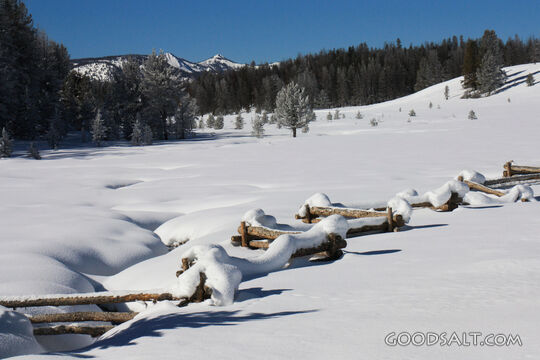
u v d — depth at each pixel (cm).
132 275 827
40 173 2419
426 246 677
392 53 18938
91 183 1988
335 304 409
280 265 644
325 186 1622
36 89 6150
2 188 1858
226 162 2752
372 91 16300
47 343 516
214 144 4703
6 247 898
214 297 477
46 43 7619
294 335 318
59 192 1739
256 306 439
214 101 16375
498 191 1221
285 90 5816
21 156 3719
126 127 6066
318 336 311
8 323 466
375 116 8312
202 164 2695
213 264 499
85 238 1005
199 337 338
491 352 257
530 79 9825
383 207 1042
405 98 12294
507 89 10250
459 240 698
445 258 576
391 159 2481
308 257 701
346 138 4350
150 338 352
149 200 1559
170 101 6022
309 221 970
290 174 2059
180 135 6181
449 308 358
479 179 1308
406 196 1059
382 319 342
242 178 2006
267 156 3027
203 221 1139
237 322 378
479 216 944
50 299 507
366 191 1423
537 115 5991
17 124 5422
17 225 1127
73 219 1209
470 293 400
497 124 5069
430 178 1711
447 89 10650
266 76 16775
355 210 914
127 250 988
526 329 291
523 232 720
